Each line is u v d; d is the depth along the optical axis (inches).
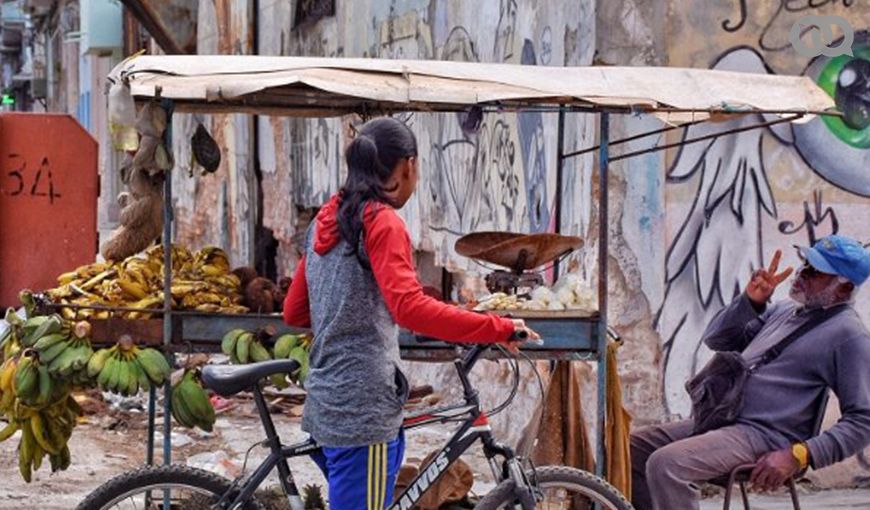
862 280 224.7
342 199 176.9
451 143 410.9
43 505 291.0
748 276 317.4
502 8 370.0
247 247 685.3
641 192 312.0
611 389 239.1
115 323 231.0
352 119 500.7
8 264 432.1
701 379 232.5
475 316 176.4
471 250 248.1
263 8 673.6
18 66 3029.0
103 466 331.3
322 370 179.0
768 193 317.7
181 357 283.1
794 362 226.2
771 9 317.1
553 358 233.9
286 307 194.9
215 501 194.4
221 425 387.5
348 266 176.4
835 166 320.2
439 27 422.3
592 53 312.3
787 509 299.9
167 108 224.1
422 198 438.6
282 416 405.4
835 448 219.5
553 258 243.6
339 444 177.3
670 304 313.9
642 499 243.6
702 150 314.2
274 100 251.3
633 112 226.4
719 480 226.7
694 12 313.6
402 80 218.2
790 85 234.4
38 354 225.3
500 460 198.4
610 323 312.7
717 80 231.8
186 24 677.9
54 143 433.4
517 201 359.6
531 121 349.7
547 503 213.5
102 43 1095.6
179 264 252.4
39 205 435.2
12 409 236.2
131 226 260.5
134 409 398.9
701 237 315.0
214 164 273.6
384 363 178.1
